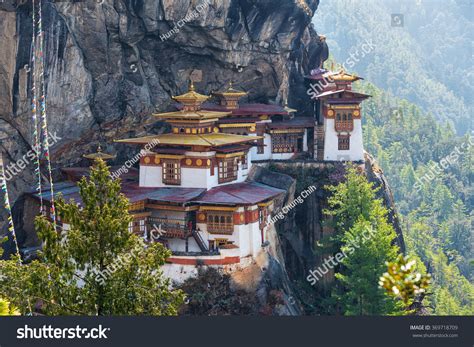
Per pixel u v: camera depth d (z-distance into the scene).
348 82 109.50
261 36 110.00
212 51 107.12
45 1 89.38
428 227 174.50
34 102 89.50
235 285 84.00
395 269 32.03
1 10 86.19
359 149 108.81
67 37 91.44
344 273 100.31
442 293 127.62
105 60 96.50
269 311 84.44
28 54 88.25
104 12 94.38
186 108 93.38
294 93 126.81
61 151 96.50
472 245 186.88
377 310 89.50
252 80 115.12
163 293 56.69
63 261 56.16
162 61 105.25
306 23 114.69
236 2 105.25
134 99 101.25
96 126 98.94
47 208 89.62
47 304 54.56
